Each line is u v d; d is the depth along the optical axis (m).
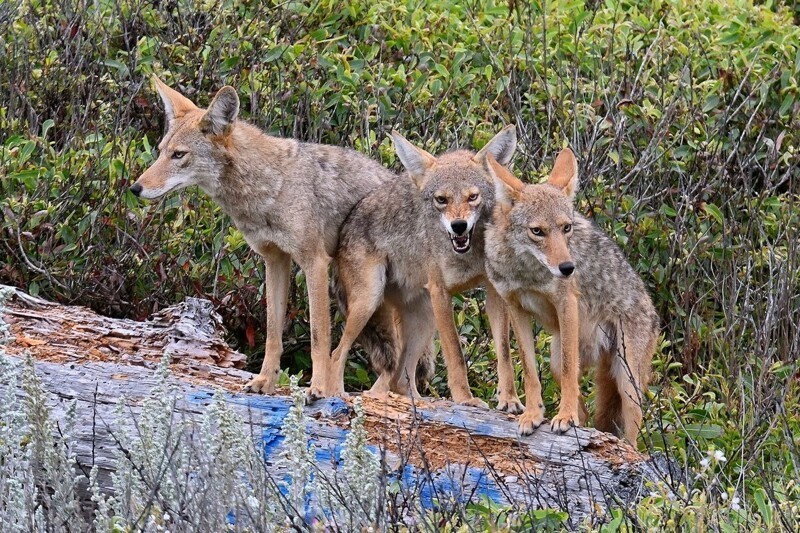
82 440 8.74
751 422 10.63
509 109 14.98
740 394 11.20
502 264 10.36
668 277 12.88
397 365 11.99
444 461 9.27
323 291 11.26
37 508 7.29
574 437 9.55
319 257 11.36
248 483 7.87
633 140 14.09
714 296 12.67
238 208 11.27
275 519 7.31
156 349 10.55
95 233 12.36
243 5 15.79
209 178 11.20
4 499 7.27
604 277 10.93
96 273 12.04
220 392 7.83
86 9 15.58
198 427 8.05
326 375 11.14
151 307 12.04
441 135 14.38
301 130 14.18
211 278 12.43
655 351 11.69
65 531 7.21
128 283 12.20
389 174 12.47
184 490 7.33
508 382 10.72
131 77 14.76
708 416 11.20
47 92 14.43
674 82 14.72
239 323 12.20
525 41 15.18
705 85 14.52
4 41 15.06
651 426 10.83
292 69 14.70
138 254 12.27
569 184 10.46
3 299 8.20
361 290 11.66
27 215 12.22
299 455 7.57
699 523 7.39
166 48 15.06
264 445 8.62
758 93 14.40
